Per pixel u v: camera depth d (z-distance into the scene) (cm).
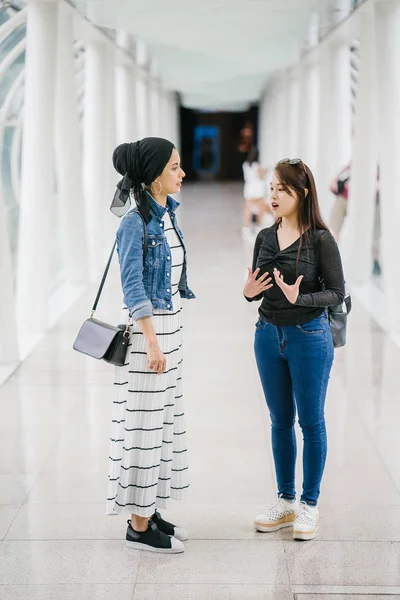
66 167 1173
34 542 438
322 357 421
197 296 1124
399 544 432
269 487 507
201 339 897
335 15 1004
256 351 439
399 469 534
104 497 495
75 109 1140
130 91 1728
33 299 928
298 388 426
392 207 885
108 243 1397
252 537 442
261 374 440
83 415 648
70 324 973
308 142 1783
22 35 1091
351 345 858
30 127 927
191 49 1412
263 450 571
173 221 414
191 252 1534
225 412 655
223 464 545
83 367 789
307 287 420
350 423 622
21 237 935
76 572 406
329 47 1334
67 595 385
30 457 561
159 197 409
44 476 528
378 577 398
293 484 452
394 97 864
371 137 1109
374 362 790
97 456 561
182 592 386
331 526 454
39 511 476
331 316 434
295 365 423
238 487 507
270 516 448
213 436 600
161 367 391
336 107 1365
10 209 1535
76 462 551
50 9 905
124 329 407
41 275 929
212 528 453
